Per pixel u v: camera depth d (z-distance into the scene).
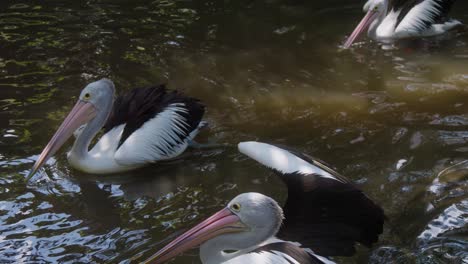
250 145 6.80
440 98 10.23
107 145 8.96
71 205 8.00
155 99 9.22
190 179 8.52
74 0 14.25
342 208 6.29
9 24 12.98
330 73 11.26
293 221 6.41
